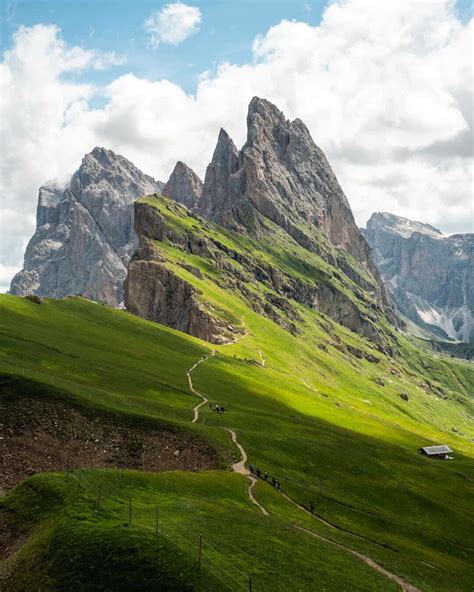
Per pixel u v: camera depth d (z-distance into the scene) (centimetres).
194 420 12338
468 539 10062
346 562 6322
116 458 9269
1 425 9112
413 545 8806
